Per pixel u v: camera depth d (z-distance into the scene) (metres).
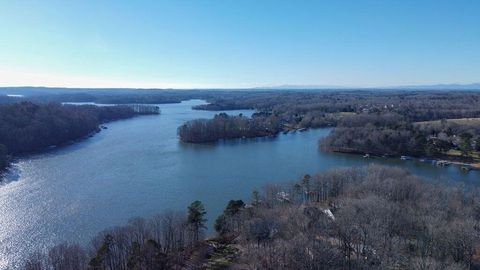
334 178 128.88
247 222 91.62
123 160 191.25
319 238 85.56
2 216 118.50
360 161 196.75
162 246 91.06
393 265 71.88
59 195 137.25
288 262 74.94
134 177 159.88
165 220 95.88
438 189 112.88
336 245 81.38
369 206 93.00
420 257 70.81
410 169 181.88
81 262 79.50
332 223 91.00
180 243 92.12
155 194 137.75
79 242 100.44
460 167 185.38
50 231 108.06
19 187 146.38
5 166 173.00
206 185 148.50
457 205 100.12
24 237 104.69
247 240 89.88
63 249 82.88
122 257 84.06
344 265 73.56
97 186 147.50
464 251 74.69
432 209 96.19
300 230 88.56
